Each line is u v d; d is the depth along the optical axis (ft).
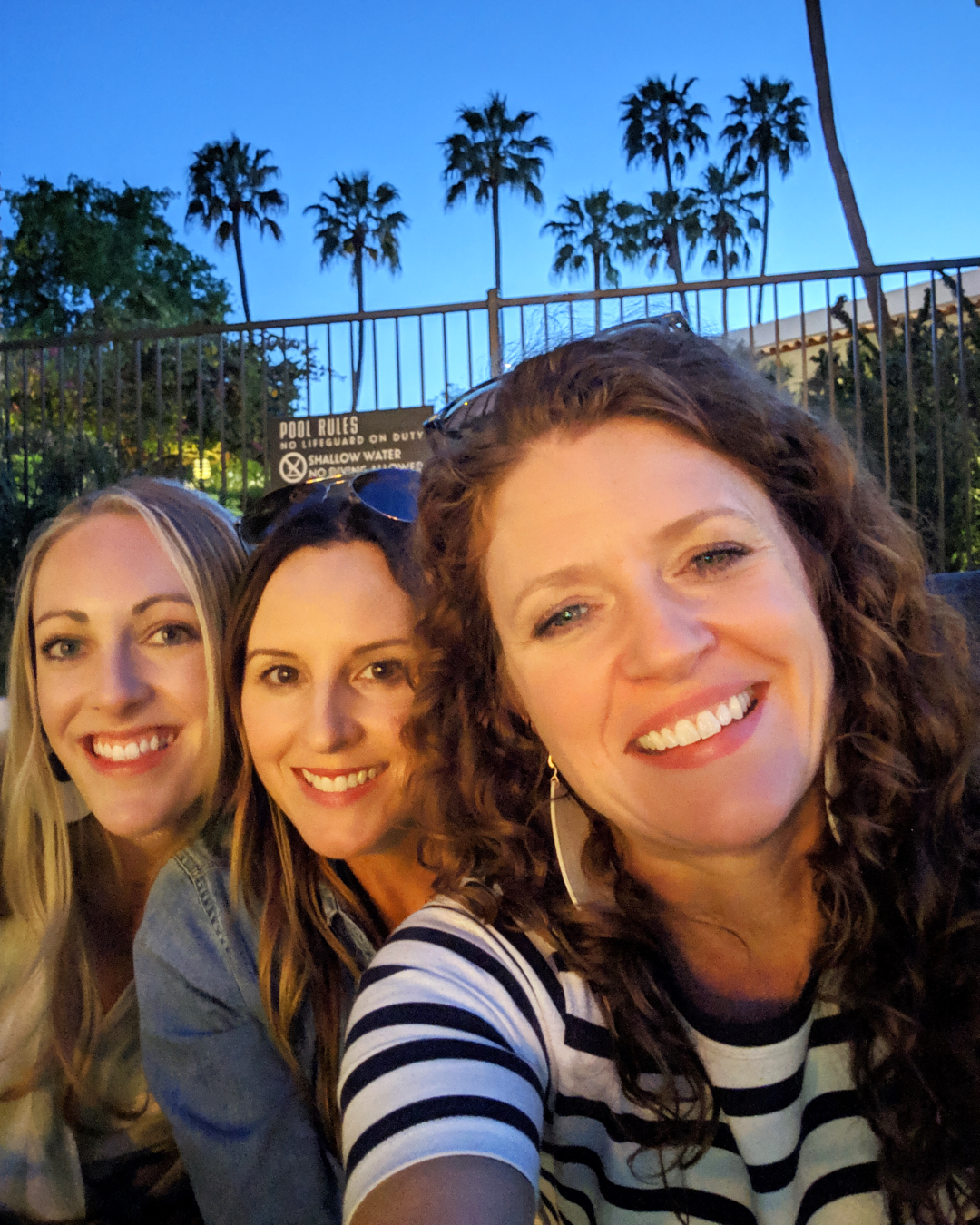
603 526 1.24
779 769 1.24
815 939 1.41
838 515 1.43
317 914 1.79
